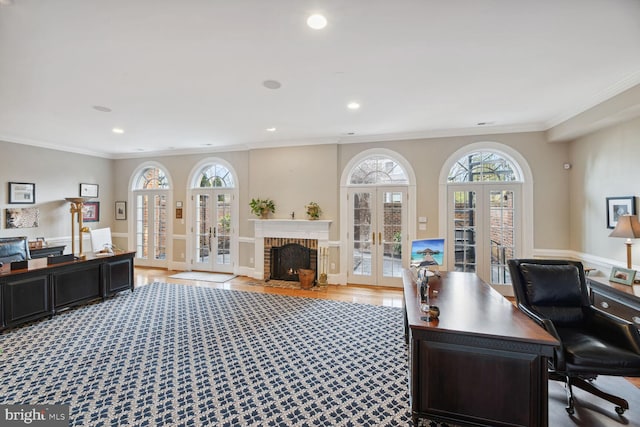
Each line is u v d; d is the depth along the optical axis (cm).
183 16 192
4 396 217
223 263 631
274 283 545
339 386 235
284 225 556
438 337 179
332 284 538
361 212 537
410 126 457
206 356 279
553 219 445
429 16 195
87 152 641
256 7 184
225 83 298
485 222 477
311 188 547
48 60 249
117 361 268
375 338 321
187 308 409
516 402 170
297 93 325
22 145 538
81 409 204
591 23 202
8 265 371
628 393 231
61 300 381
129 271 477
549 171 446
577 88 312
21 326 344
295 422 195
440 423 197
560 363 199
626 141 334
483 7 185
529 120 428
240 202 606
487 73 278
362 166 542
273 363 268
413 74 280
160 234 677
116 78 285
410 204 504
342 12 190
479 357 175
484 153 486
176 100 345
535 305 258
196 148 626
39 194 562
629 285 282
